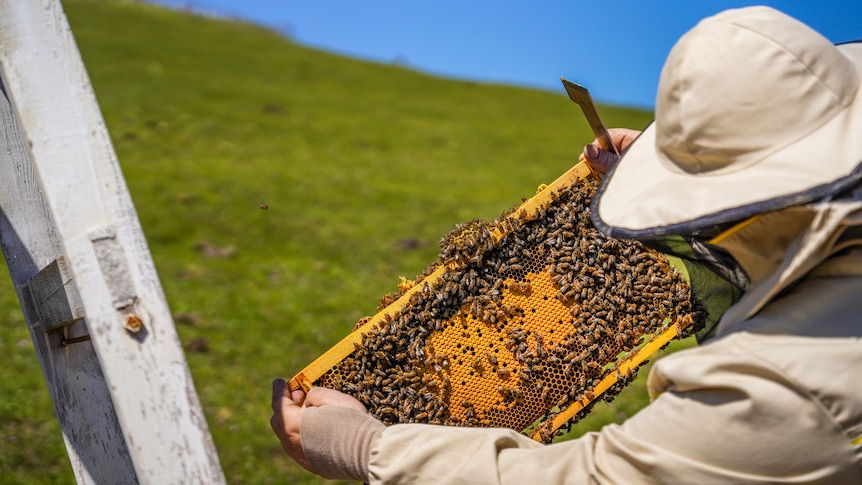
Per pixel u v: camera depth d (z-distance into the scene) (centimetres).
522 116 3978
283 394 261
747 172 171
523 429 284
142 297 216
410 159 2848
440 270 290
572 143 3466
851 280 171
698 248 189
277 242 1727
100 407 306
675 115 179
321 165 2548
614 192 207
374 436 223
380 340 276
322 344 1162
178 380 218
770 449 165
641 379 928
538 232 297
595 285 291
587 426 797
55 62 212
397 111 3712
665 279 284
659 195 187
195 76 3538
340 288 1472
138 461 213
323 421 231
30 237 311
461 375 282
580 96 272
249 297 1341
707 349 180
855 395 161
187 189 2006
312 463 233
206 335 1130
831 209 157
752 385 166
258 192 2098
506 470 196
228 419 841
